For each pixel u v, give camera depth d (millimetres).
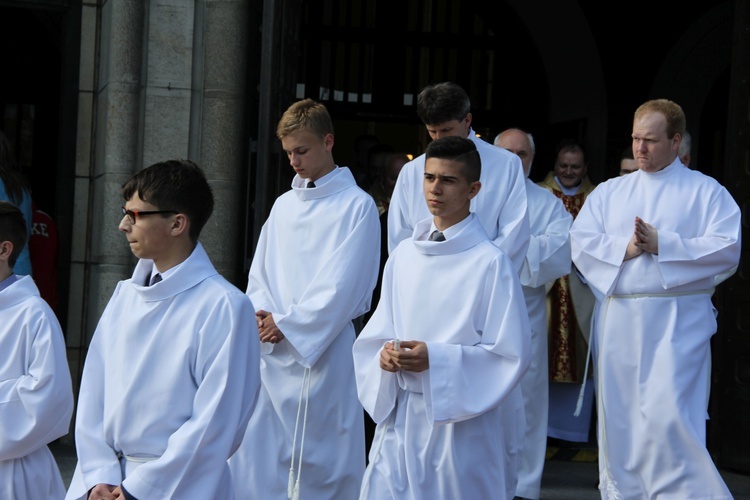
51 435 4449
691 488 5887
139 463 3758
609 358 6082
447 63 13508
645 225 5945
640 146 6137
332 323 5742
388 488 4750
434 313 4730
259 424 5887
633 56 13023
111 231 8086
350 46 13352
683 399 5922
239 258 8273
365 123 14664
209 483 3668
